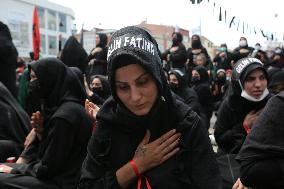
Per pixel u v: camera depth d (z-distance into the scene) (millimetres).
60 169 2623
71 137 2574
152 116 1481
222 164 2736
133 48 1377
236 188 2242
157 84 1421
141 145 1553
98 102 4289
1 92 3562
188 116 1568
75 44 6367
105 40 7688
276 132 1734
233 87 2945
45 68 2729
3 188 2654
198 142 1557
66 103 2662
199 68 6426
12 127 3420
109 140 1587
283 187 1767
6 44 4453
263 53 8609
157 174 1539
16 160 3207
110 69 1425
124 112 1495
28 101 3287
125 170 1544
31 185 2609
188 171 1553
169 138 1533
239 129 2920
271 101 1792
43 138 2752
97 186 1592
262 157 1758
